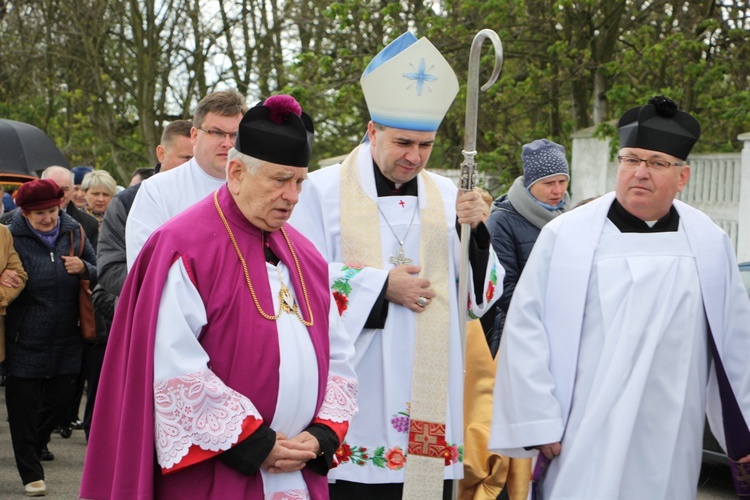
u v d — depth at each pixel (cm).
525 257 560
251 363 317
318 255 355
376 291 416
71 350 665
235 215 327
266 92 2055
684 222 395
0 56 2148
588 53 1579
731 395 390
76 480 681
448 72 418
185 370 304
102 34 2056
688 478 385
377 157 434
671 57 1552
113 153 2219
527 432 382
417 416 418
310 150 332
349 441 415
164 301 311
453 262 439
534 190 573
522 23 1634
